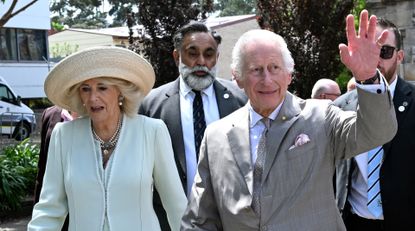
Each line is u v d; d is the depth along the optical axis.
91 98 3.12
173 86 4.29
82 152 3.18
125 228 3.07
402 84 3.58
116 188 3.10
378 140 2.43
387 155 3.43
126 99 3.25
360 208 3.57
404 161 3.40
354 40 2.37
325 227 2.62
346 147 2.59
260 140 2.74
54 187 3.22
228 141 2.82
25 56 26.48
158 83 8.09
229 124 2.88
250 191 2.67
